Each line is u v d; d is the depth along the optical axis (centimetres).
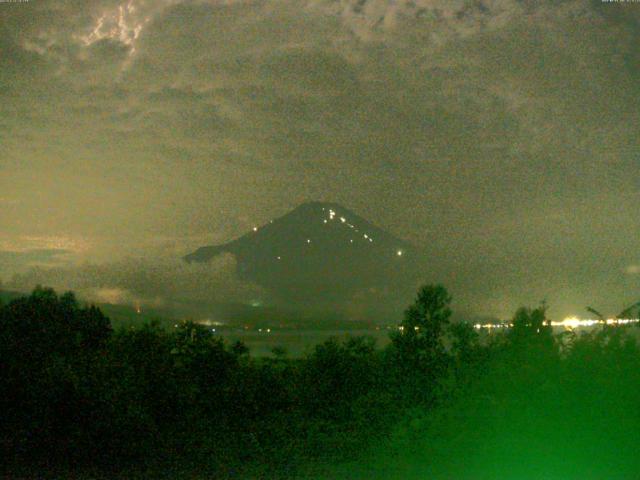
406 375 871
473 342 857
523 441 736
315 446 855
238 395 958
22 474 771
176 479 755
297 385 979
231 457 835
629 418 724
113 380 827
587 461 721
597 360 768
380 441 842
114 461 815
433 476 729
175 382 904
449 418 770
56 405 803
